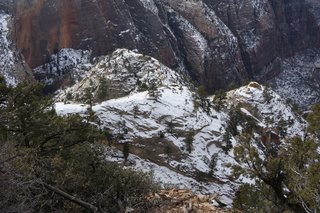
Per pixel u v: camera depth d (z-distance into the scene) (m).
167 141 62.78
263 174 15.09
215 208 10.88
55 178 10.24
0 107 13.87
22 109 14.40
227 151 66.69
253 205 15.19
